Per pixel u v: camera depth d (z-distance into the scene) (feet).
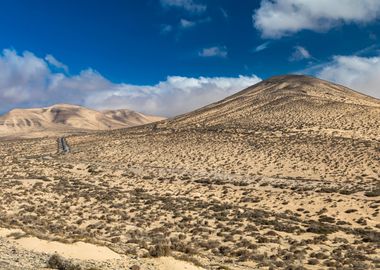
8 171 325.83
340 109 545.44
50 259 82.28
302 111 556.51
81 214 186.19
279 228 171.83
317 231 168.86
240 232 160.97
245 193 263.08
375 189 252.01
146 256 101.76
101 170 356.59
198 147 446.19
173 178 320.09
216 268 102.94
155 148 463.83
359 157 347.15
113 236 146.61
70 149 516.73
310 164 344.90
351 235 167.12
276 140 437.99
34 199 217.56
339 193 250.37
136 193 259.19
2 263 77.51
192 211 204.44
